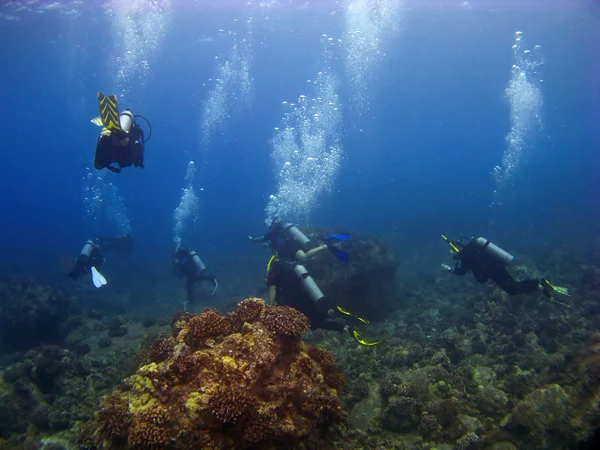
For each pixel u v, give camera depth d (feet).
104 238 50.06
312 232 35.12
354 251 31.53
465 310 28.22
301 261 21.53
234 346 10.46
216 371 9.84
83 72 132.05
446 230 71.20
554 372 15.90
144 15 82.53
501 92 246.68
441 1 89.15
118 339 30.19
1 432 18.78
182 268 36.68
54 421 18.92
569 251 43.62
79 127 285.02
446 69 179.73
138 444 8.48
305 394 10.02
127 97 178.81
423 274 43.32
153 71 143.43
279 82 187.83
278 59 140.46
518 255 44.32
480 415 15.17
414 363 19.57
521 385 16.08
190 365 9.93
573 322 23.98
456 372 17.66
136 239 110.11
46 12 72.64
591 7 92.99
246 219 138.41
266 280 18.12
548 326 22.67
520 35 123.75
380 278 31.19
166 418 8.87
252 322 11.76
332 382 12.14
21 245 113.19
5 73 114.73
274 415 9.05
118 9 77.00
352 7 88.48
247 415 8.79
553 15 101.55
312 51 129.39
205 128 204.85
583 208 82.28
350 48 127.85
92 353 27.76
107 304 43.60
